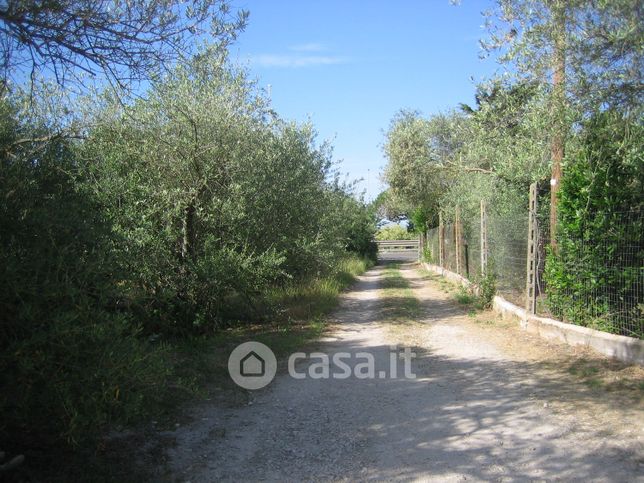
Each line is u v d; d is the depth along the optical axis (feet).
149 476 12.76
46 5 13.58
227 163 28.35
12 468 11.61
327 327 32.81
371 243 109.50
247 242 30.55
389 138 85.10
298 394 19.31
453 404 17.71
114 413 12.03
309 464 13.51
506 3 22.54
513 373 21.11
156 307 26.37
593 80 19.24
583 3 18.98
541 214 30.17
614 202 22.61
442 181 80.07
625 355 20.94
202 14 16.78
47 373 11.13
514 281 33.99
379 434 15.37
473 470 12.76
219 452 14.29
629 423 15.15
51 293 11.25
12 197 12.39
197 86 27.04
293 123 36.06
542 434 14.75
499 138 30.48
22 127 16.93
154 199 26.73
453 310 39.32
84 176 23.29
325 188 47.03
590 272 23.82
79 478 12.21
